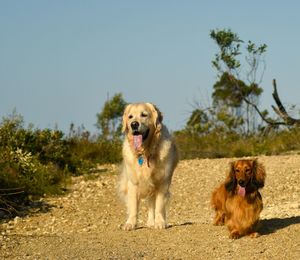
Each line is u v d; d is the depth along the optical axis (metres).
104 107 25.48
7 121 16.31
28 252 8.20
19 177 13.88
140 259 7.73
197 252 8.01
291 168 16.16
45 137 16.66
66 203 13.38
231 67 21.23
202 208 12.87
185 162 17.92
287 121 21.11
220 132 22.77
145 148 9.38
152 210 9.88
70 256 7.88
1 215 12.23
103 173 16.72
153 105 9.57
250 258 7.66
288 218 9.74
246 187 8.50
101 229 10.80
